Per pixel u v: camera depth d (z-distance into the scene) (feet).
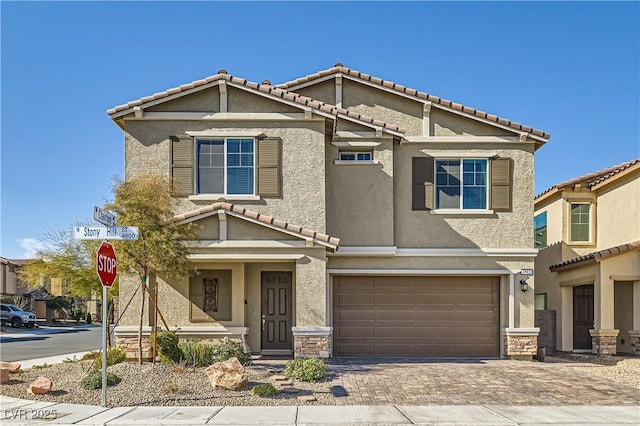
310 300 49.73
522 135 57.16
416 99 58.49
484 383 41.75
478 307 57.67
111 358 44.68
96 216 32.42
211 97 53.83
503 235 57.06
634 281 62.34
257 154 53.21
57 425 29.66
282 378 41.04
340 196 56.13
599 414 32.68
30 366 53.26
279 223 49.37
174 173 53.01
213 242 49.42
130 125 53.36
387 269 56.59
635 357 58.75
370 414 32.14
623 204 64.95
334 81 59.98
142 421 30.42
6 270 159.74
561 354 62.95
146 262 42.19
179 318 53.21
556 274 70.23
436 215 57.16
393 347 57.11
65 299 167.32
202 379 39.70
